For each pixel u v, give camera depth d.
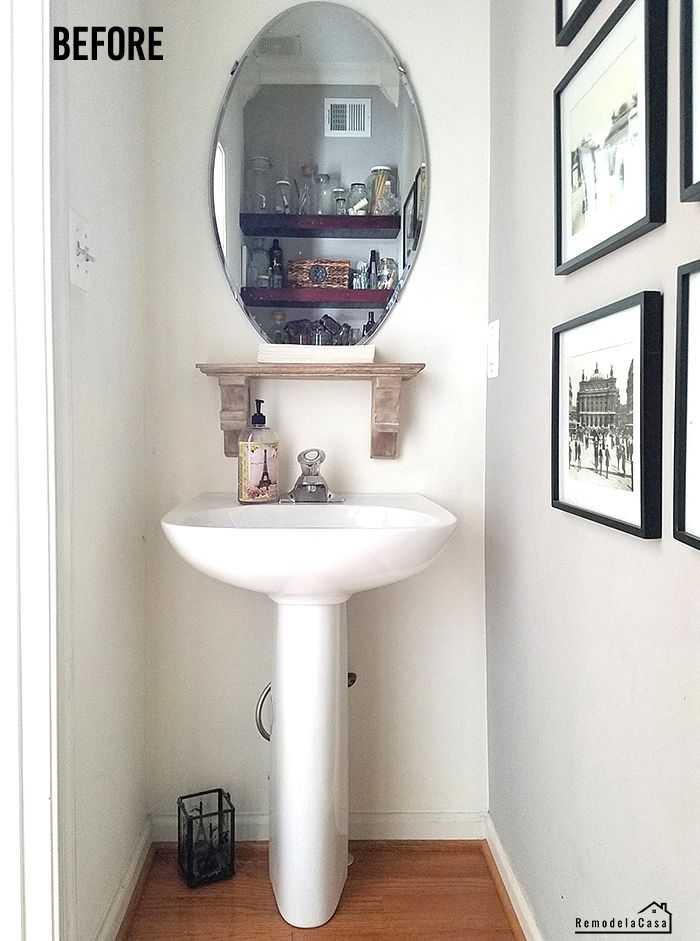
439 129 1.88
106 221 1.53
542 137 1.45
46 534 1.20
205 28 1.85
